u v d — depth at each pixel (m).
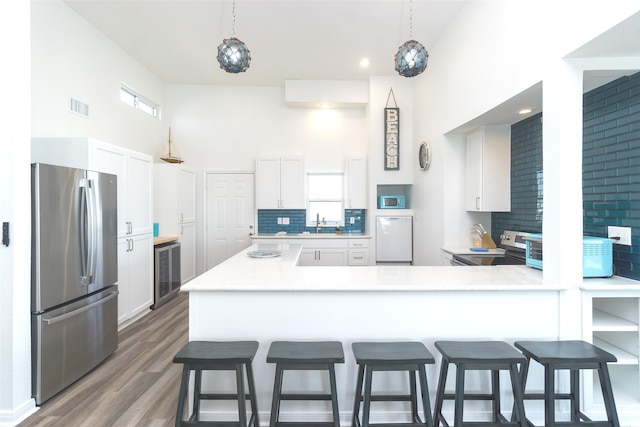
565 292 1.94
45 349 2.17
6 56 1.98
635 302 2.00
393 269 2.37
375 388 1.99
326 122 5.65
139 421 2.00
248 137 5.61
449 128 3.55
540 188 2.96
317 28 3.67
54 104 3.13
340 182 5.70
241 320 1.96
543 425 1.95
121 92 4.25
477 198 3.46
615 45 1.74
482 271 2.29
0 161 1.99
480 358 1.59
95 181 2.65
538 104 2.54
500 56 2.53
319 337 1.96
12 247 1.99
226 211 5.66
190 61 4.59
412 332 1.97
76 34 3.40
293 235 5.21
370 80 5.04
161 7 3.30
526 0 2.20
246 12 3.38
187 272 5.19
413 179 4.96
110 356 2.90
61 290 2.30
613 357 1.61
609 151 2.19
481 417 2.00
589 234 2.37
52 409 2.12
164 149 5.09
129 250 3.53
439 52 3.82
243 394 1.65
